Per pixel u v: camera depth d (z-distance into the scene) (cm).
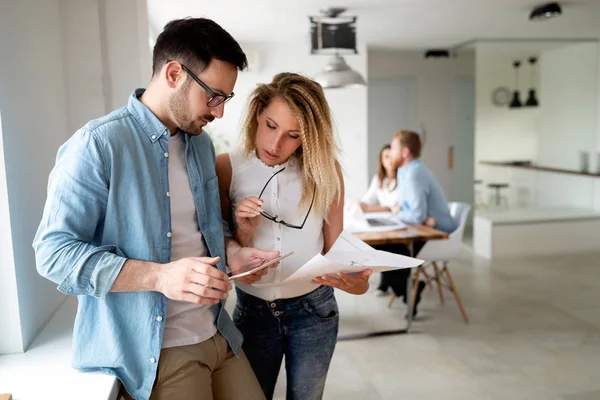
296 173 150
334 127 152
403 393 266
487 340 334
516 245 568
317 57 586
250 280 139
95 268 99
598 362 297
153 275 102
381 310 394
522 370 289
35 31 151
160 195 113
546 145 591
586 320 365
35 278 142
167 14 412
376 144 728
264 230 149
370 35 550
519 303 405
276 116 137
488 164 588
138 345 112
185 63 107
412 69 719
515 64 585
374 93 718
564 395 260
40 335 142
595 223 581
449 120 734
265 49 577
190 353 119
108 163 104
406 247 355
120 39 196
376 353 318
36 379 114
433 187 364
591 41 589
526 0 404
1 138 122
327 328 156
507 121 588
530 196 587
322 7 407
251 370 139
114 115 111
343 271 129
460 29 522
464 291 438
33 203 143
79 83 191
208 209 128
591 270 498
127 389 114
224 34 109
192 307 121
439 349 321
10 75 129
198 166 124
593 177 588
